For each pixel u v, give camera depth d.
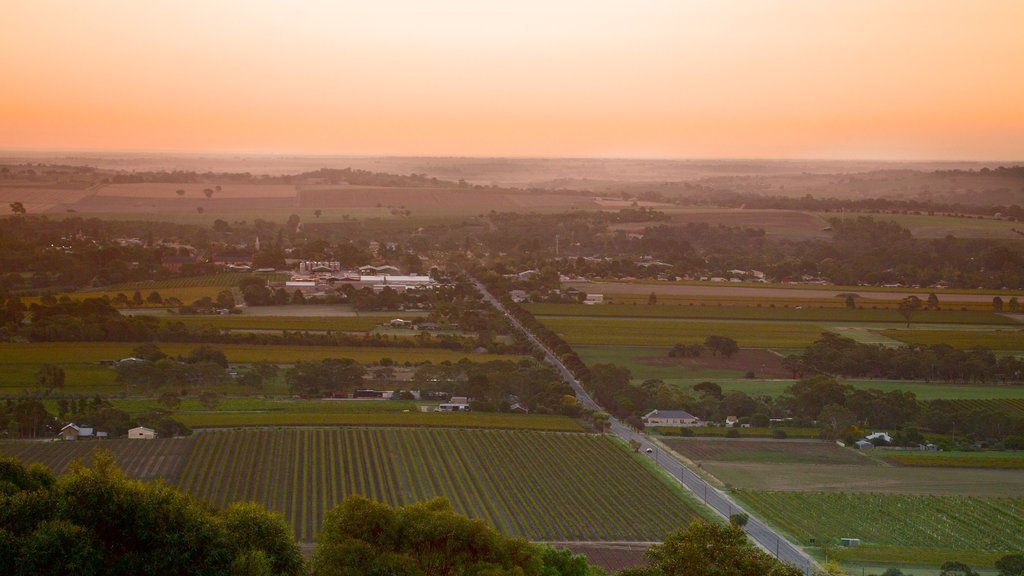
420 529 84.81
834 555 137.75
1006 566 131.00
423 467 174.62
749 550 82.69
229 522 88.00
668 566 82.00
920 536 148.50
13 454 168.50
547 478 171.25
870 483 174.62
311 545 133.50
